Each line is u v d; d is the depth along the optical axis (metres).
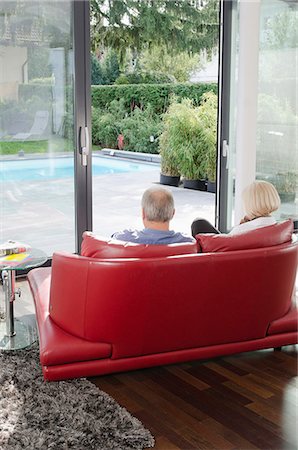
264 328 3.32
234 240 3.08
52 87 4.90
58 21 4.83
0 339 3.59
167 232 3.08
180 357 3.18
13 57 4.69
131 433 2.59
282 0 5.99
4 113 4.73
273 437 2.62
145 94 12.54
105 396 2.92
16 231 4.97
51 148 4.98
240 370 3.27
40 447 2.46
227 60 5.76
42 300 3.48
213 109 10.21
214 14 11.30
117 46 11.61
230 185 5.96
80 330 3.00
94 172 12.25
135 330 2.99
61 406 2.80
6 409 2.77
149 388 3.06
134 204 8.91
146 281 2.88
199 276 2.97
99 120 13.16
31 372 3.16
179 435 2.62
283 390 3.04
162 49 11.72
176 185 10.90
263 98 6.07
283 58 6.12
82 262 2.88
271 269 3.13
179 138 10.48
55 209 5.11
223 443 2.57
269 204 3.38
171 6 11.33
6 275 3.56
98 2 11.20
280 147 6.32
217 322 3.14
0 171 4.81
